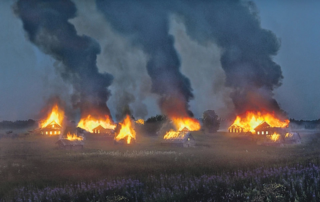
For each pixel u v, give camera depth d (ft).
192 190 56.95
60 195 65.21
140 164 125.08
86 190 67.00
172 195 54.54
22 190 75.97
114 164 127.95
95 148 239.30
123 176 91.76
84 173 106.63
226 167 98.58
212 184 59.93
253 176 64.54
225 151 196.03
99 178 90.94
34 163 142.41
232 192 51.88
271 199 47.47
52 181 92.07
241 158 132.98
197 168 100.48
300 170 66.03
